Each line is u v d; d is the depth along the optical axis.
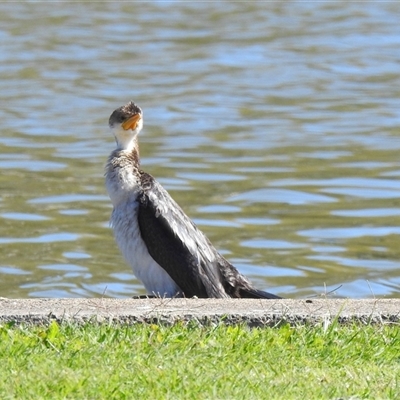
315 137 21.86
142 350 6.90
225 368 6.66
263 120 23.61
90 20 40.09
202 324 7.57
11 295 12.91
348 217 16.42
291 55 33.09
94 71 29.86
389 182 18.34
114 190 10.05
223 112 24.47
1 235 15.32
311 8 43.81
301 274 13.91
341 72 30.20
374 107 25.06
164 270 9.92
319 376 6.58
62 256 14.48
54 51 33.16
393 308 7.80
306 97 26.41
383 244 15.15
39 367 6.55
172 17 41.22
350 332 7.38
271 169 19.23
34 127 22.56
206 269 9.97
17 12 41.94
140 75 29.41
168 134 22.09
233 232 15.66
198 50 33.88
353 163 19.67
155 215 9.82
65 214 16.44
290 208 16.94
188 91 27.06
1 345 6.87
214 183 18.30
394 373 6.71
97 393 6.17
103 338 7.08
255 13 42.50
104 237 15.36
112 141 21.38
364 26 38.97
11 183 18.16
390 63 31.70
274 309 7.76
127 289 13.27
